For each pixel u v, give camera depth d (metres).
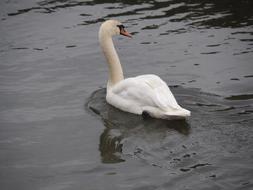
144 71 14.38
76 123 11.86
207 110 11.77
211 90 12.95
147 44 16.02
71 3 19.83
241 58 14.66
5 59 15.55
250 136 10.39
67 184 9.62
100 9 19.00
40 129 11.71
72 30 17.38
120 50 15.79
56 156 10.59
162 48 15.67
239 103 12.08
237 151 9.93
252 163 9.52
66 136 11.34
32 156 10.65
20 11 19.19
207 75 13.84
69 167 10.18
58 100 13.05
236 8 18.27
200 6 18.72
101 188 9.40
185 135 10.74
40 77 14.36
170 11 18.42
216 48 15.38
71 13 18.80
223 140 10.35
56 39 16.78
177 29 16.88
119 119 11.87
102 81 13.99
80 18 18.30
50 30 17.45
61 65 15.04
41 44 16.48
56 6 19.55
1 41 16.78
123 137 11.05
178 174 9.46
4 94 13.48
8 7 19.61
